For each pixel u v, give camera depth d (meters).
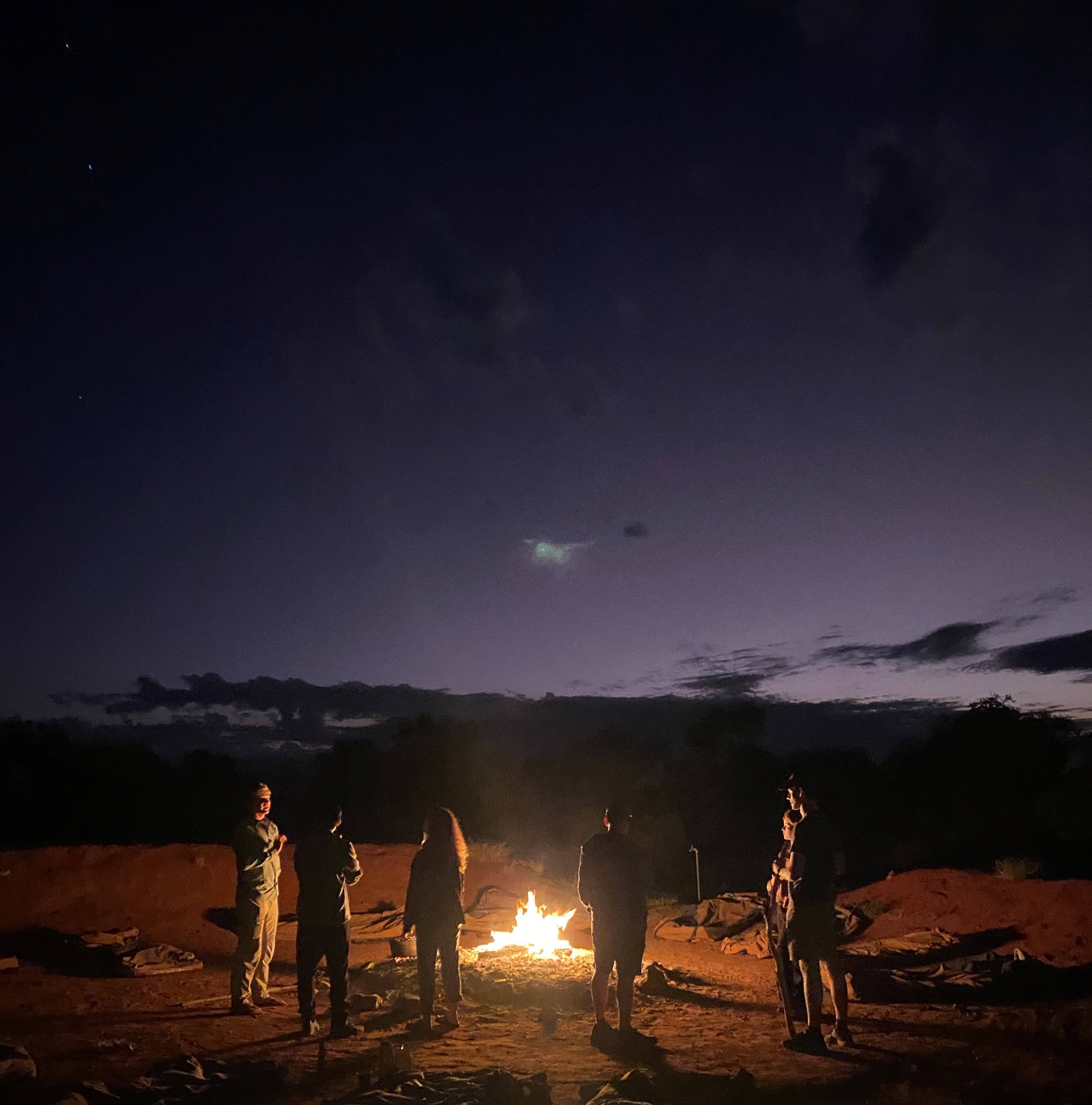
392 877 17.94
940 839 23.91
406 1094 5.82
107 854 16.73
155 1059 6.93
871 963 12.27
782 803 30.73
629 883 7.58
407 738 36.62
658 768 35.41
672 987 9.73
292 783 34.94
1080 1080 6.59
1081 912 13.93
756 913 15.27
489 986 9.25
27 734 30.86
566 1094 6.14
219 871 16.70
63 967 11.00
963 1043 7.77
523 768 35.44
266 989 9.08
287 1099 5.99
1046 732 28.17
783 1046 7.40
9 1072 6.23
